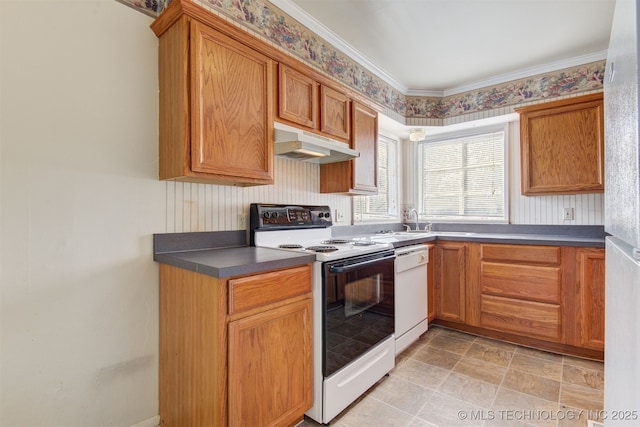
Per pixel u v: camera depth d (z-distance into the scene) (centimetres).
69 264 137
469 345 259
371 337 196
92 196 143
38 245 130
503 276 264
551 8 208
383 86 308
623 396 65
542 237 269
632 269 56
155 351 161
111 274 148
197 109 147
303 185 249
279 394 146
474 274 278
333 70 251
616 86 68
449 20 222
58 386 134
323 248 188
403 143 394
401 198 392
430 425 162
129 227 154
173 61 151
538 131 276
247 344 134
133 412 154
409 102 342
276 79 190
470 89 329
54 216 133
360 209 323
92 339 143
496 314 267
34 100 129
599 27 229
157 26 156
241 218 202
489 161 341
